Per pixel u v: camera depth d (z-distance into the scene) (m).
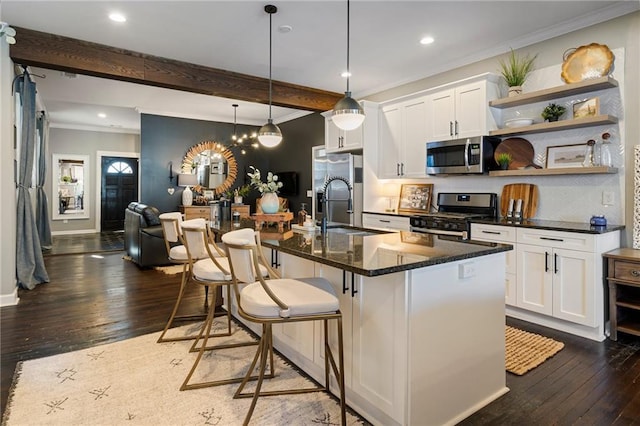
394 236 2.62
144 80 4.21
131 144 10.11
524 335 3.00
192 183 7.63
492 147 3.96
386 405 1.77
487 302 2.07
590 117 3.13
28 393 2.14
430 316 1.76
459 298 1.90
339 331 1.76
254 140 8.44
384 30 3.58
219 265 2.41
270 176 3.17
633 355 2.65
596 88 3.21
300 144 7.48
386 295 1.75
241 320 3.31
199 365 2.50
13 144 3.77
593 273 2.86
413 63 4.47
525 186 3.80
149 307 3.71
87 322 3.30
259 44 3.91
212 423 1.88
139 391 2.17
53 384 2.24
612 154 3.22
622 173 3.17
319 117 6.96
